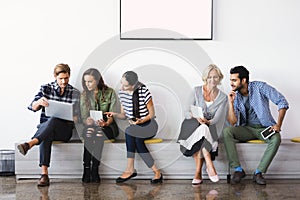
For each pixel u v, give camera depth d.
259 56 4.55
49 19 4.51
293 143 4.18
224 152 4.16
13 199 3.43
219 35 4.54
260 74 4.55
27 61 4.52
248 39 4.54
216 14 4.53
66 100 4.23
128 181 4.11
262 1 4.53
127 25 4.51
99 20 4.52
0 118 4.53
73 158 4.16
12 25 4.50
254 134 4.21
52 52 4.52
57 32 4.52
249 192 3.67
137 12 4.50
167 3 4.50
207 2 4.49
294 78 4.57
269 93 4.14
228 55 4.54
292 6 4.54
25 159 4.17
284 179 4.19
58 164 4.16
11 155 4.39
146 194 3.60
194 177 4.03
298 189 3.77
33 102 4.14
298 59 4.55
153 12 4.50
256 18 4.54
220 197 3.50
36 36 4.51
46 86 4.24
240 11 4.54
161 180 4.05
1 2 4.49
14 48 4.51
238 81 4.15
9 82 4.52
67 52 4.52
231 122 4.20
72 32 4.52
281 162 4.20
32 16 4.50
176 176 4.18
